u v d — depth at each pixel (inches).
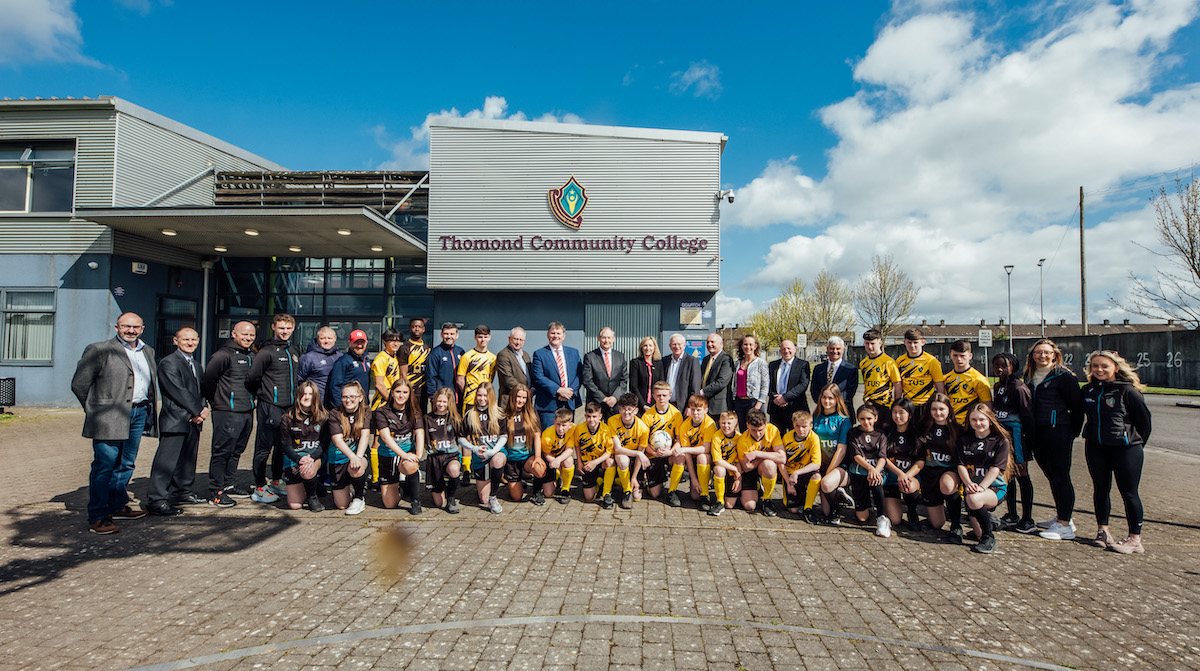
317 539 173.5
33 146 510.9
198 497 215.0
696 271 539.8
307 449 201.8
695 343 552.4
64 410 475.5
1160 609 131.8
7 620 119.3
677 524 194.4
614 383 252.7
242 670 101.0
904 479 186.2
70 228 498.0
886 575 150.9
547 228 546.0
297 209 434.0
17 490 225.6
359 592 135.0
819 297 1537.9
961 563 160.9
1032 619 126.0
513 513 205.5
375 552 162.6
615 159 545.0
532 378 248.7
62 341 495.8
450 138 550.9
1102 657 110.2
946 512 191.9
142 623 118.4
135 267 512.1
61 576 143.0
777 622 122.7
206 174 584.4
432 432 205.5
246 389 214.5
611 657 107.1
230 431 209.6
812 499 199.6
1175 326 2341.3
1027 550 172.4
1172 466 305.6
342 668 102.2
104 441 177.8
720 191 539.5
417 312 592.4
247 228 475.2
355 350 235.5
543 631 116.9
